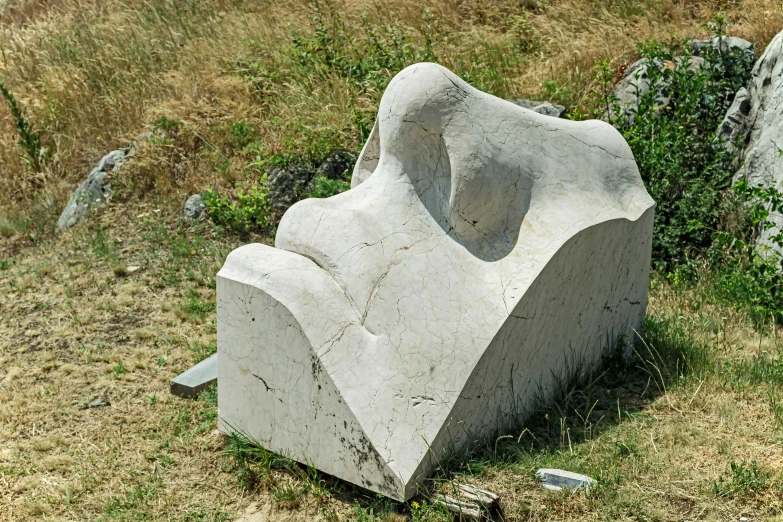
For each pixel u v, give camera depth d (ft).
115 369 18.48
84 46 35.96
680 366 16.74
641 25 31.14
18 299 22.29
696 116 25.29
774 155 22.61
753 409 15.15
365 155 16.60
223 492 14.05
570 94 28.32
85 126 31.71
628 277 16.85
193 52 33.58
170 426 16.16
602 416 14.88
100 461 15.15
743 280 20.58
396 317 13.38
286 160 26.40
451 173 14.65
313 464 13.57
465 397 13.15
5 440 15.97
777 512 12.09
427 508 12.26
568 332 15.40
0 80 35.27
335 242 13.94
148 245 24.79
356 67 30.40
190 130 28.63
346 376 13.00
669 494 12.59
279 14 36.42
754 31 29.25
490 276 14.34
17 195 30.50
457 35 33.06
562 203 15.28
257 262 13.97
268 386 13.94
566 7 33.50
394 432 12.66
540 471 13.02
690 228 21.94
